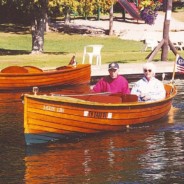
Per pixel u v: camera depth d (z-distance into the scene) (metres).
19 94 27.36
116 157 15.44
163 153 15.76
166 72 31.91
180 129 18.66
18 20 64.75
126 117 18.53
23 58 39.12
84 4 40.56
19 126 19.22
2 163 14.99
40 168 14.55
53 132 17.09
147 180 13.57
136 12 37.34
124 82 18.81
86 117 17.52
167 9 35.53
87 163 14.95
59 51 47.81
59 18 68.88
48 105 16.77
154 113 19.64
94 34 59.72
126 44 54.12
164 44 36.00
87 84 30.66
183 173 14.03
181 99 24.36
